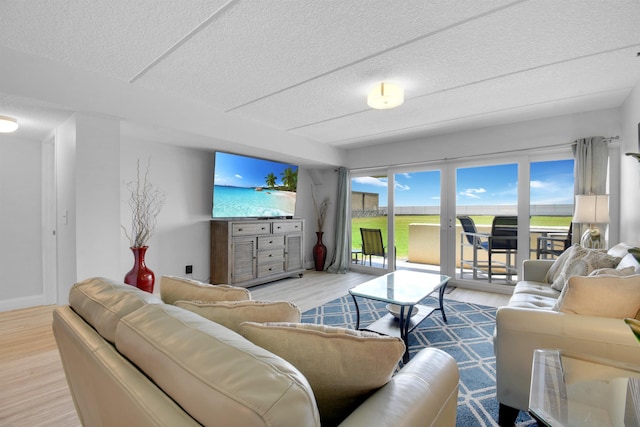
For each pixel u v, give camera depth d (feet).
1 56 6.68
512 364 4.99
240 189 14.12
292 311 3.32
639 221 8.67
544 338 4.76
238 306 3.33
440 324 9.57
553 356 4.23
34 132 10.12
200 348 2.12
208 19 5.77
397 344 2.57
